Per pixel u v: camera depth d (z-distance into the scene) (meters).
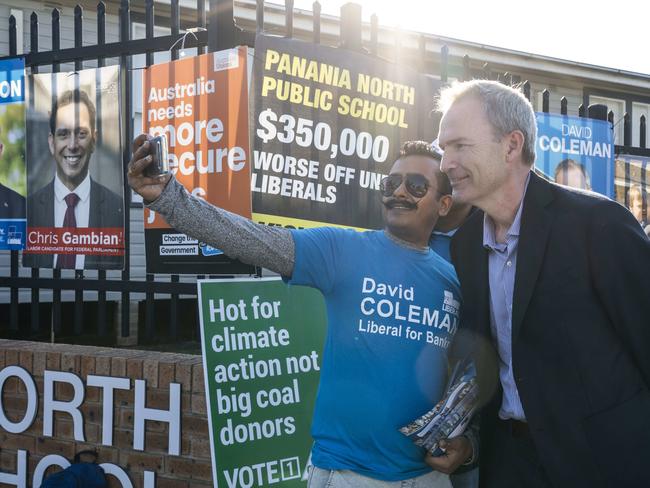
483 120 1.89
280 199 3.63
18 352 3.78
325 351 2.18
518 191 1.93
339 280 2.10
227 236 1.93
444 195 2.21
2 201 4.21
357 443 2.06
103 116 3.92
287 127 3.64
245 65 3.50
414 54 4.43
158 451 3.40
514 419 2.00
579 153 5.30
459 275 2.10
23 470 3.74
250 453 3.09
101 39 3.92
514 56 11.20
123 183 3.86
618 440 1.75
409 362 2.08
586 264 1.80
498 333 2.01
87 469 3.44
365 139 3.89
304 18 8.51
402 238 2.19
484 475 2.07
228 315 3.12
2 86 4.21
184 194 1.90
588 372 1.78
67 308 7.73
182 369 3.35
